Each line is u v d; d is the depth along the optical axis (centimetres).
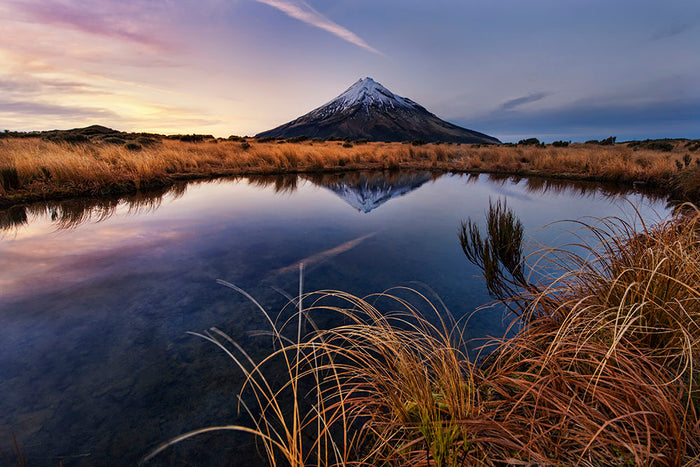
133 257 385
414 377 131
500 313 259
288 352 215
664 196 774
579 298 188
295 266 362
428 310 265
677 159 1171
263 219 586
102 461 141
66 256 384
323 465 137
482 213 641
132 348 218
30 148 1124
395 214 637
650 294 153
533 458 103
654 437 101
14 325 242
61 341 224
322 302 281
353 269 354
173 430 156
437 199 807
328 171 1362
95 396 176
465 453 103
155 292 297
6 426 156
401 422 129
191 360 207
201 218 585
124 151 1058
